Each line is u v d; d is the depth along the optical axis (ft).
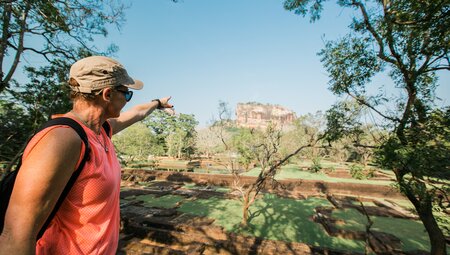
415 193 13.43
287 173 91.20
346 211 47.42
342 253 26.53
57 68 26.48
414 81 14.60
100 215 2.70
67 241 2.50
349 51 17.69
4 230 1.95
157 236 31.22
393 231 36.58
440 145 11.19
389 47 15.16
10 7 20.21
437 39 12.29
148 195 60.08
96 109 2.93
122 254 26.02
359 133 18.63
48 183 2.03
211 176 78.07
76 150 2.31
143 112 5.49
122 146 102.68
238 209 47.65
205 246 28.35
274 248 27.12
